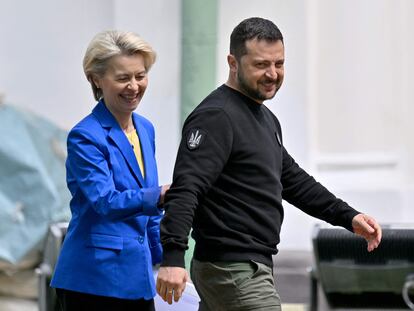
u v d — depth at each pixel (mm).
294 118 12719
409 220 12836
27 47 12391
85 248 5543
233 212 5441
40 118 10625
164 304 6727
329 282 8484
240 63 5477
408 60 13016
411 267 8359
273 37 5445
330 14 12898
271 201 5508
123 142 5598
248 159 5438
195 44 11648
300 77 12680
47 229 9836
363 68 13016
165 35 12406
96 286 5527
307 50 12641
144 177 5711
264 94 5484
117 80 5492
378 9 12992
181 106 11781
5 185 10008
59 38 12453
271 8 12547
